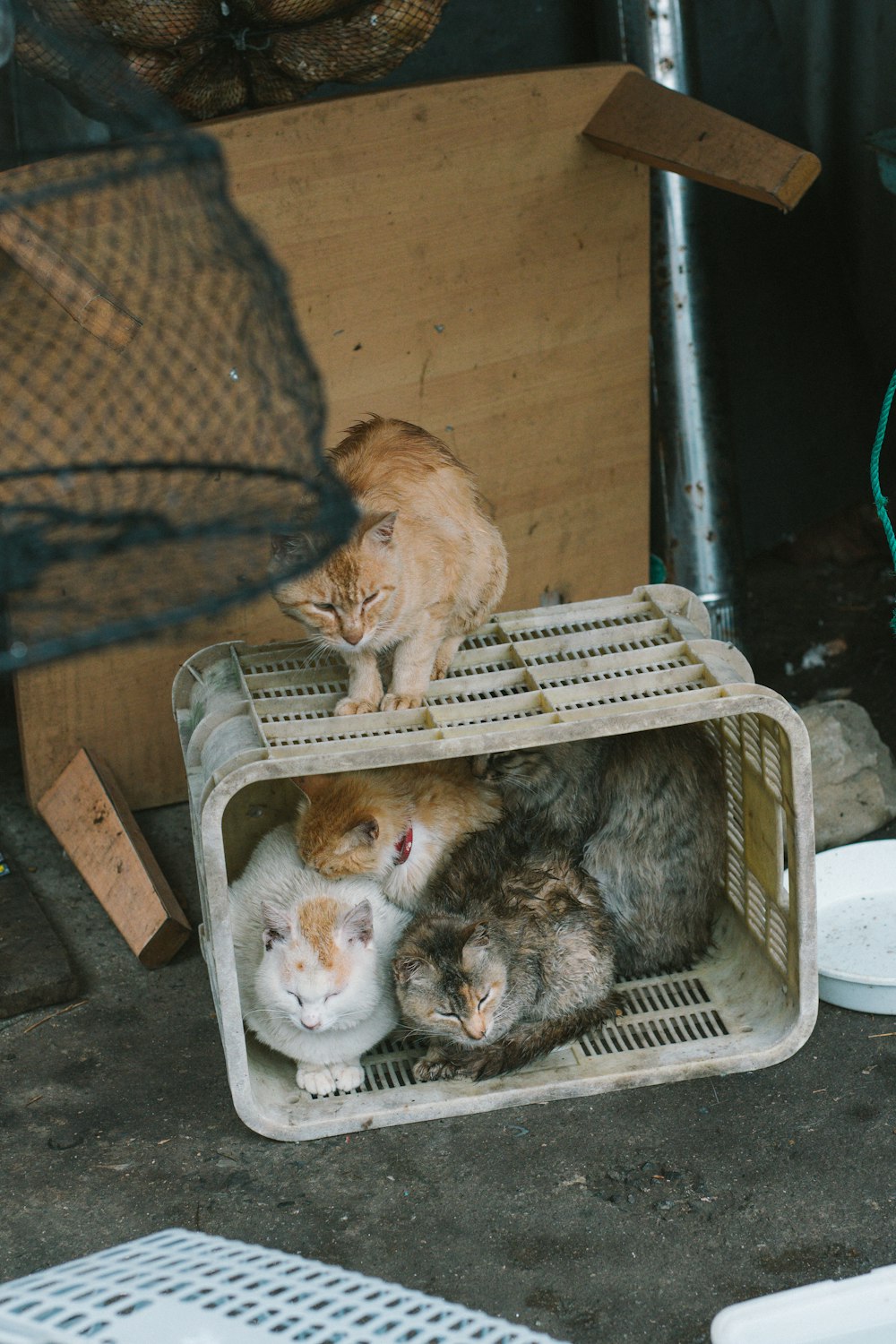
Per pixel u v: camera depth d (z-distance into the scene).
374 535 1.92
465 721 1.98
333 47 2.25
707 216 2.66
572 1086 2.04
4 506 1.53
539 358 2.54
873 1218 1.91
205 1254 1.63
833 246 3.10
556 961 2.07
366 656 2.02
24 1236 1.93
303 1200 1.96
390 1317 1.55
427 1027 2.05
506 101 2.39
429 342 2.47
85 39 2.02
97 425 1.87
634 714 1.95
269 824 2.29
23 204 1.48
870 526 3.11
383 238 2.39
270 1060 2.11
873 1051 2.09
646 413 2.65
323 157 2.32
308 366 1.56
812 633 2.91
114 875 2.36
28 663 1.41
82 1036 2.18
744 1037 2.09
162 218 1.79
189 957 2.30
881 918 2.26
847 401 3.14
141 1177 1.99
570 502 2.64
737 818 2.19
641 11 2.59
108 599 1.53
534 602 2.67
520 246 2.47
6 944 2.27
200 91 2.29
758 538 3.11
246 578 1.54
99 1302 1.56
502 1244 1.90
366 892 2.12
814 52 2.96
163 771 2.55
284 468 1.60
